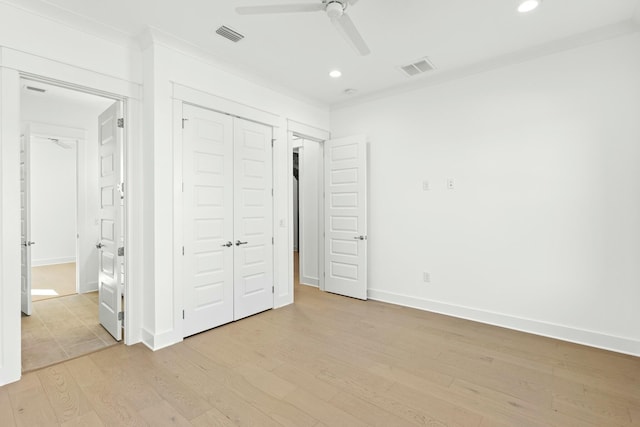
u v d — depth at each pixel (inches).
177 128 117.1
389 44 118.4
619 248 110.1
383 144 168.4
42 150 271.1
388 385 89.9
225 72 132.8
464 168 142.3
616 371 96.9
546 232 123.3
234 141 137.9
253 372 96.5
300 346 114.5
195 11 97.6
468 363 102.3
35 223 268.5
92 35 104.0
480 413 77.9
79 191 184.2
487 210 136.5
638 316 107.4
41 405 80.0
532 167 125.8
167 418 75.7
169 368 98.3
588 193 115.2
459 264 144.6
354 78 149.2
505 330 129.3
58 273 237.0
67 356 105.7
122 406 79.9
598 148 113.3
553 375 95.0
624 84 108.7
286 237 163.9
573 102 117.3
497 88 133.3
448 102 146.4
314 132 179.6
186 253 120.6
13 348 90.0
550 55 121.3
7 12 88.3
